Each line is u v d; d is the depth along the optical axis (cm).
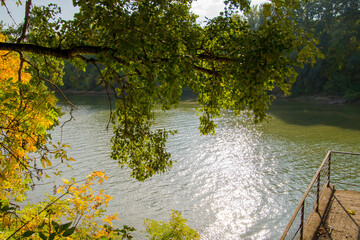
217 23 411
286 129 3516
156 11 369
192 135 3197
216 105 474
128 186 1869
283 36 311
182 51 376
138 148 502
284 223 1434
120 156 511
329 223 504
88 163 2261
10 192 435
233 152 2600
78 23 362
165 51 359
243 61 335
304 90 7294
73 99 7169
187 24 405
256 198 1709
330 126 3638
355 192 623
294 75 324
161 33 350
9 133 373
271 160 2372
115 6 346
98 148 2652
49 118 371
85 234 406
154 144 496
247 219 1493
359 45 7062
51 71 539
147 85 356
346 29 7294
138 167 510
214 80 446
